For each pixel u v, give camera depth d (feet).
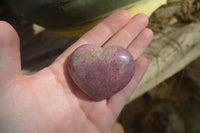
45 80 0.44
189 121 0.81
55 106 0.43
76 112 0.46
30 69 0.66
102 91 0.47
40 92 0.42
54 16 0.54
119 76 0.46
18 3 0.56
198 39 0.79
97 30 0.53
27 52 0.69
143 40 0.56
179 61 0.76
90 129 0.47
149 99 0.84
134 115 0.82
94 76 0.45
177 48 0.75
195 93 0.85
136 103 0.82
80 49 0.47
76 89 0.48
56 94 0.45
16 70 0.40
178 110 0.84
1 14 0.68
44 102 0.42
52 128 0.42
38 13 0.55
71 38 0.66
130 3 0.52
